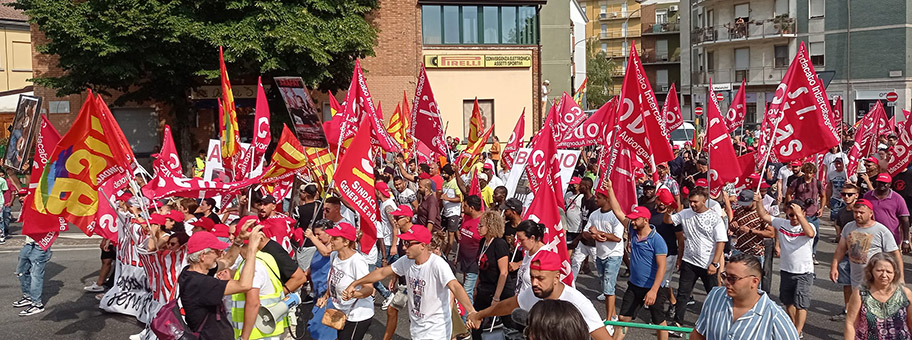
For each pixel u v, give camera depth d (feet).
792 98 34.06
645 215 25.12
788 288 27.43
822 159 54.70
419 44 106.42
